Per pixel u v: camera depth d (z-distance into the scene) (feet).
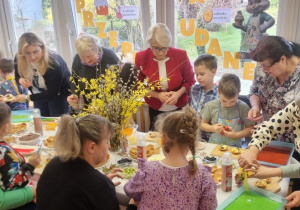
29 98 9.46
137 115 10.28
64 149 4.26
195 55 10.44
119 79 6.77
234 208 4.72
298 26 8.75
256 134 5.66
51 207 4.23
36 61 9.01
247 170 5.15
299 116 5.03
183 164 4.27
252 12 9.03
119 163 6.18
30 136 7.37
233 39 9.59
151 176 4.29
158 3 10.26
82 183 4.20
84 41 8.12
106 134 4.55
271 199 4.91
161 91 8.82
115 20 11.21
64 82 9.89
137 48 11.35
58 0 11.84
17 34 13.35
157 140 7.03
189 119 4.28
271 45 5.85
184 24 10.17
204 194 4.19
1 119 5.43
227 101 7.13
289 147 6.39
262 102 7.32
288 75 6.45
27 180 5.56
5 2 12.74
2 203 5.15
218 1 9.36
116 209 4.52
